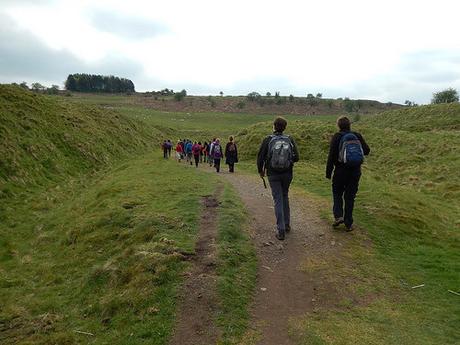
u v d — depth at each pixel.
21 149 22.56
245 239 8.49
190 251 7.81
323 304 6.35
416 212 11.39
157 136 52.91
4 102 28.09
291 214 10.73
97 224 11.44
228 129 76.62
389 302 6.52
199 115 105.56
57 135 28.16
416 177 22.20
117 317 6.51
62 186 21.34
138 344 5.57
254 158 30.19
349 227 9.26
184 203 11.34
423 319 6.04
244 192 13.88
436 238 9.94
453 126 43.91
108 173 25.25
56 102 37.16
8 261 10.98
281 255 7.95
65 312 7.36
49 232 13.07
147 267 7.46
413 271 7.76
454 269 7.95
